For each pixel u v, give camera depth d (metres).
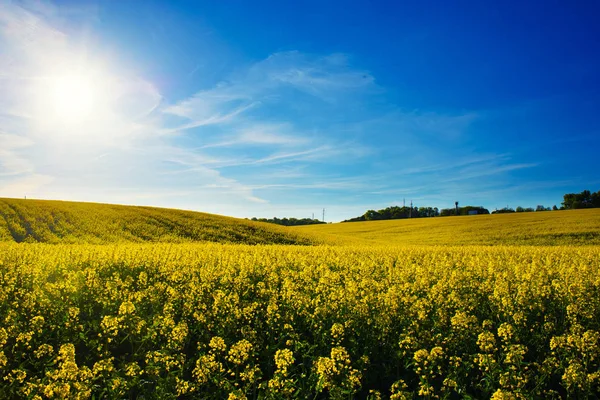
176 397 7.35
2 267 16.27
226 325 10.20
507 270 17.48
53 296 12.70
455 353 8.71
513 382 7.20
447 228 68.31
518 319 9.89
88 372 6.82
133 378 7.72
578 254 24.70
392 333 9.89
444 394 7.23
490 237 52.53
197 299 12.25
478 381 8.06
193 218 57.06
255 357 9.09
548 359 7.75
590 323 10.60
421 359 7.67
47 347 8.29
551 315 11.37
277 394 6.91
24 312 11.12
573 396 7.37
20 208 50.88
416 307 10.83
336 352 7.41
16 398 7.22
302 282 15.00
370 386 8.23
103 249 23.25
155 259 19.36
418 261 22.14
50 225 44.44
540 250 28.47
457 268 19.50
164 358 7.82
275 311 10.66
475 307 12.30
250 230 52.56
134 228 46.53
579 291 12.08
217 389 7.64
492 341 8.21
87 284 13.49
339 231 80.81
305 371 8.39
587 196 120.62
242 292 13.98
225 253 23.02
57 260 18.22
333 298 11.62
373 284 13.48
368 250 29.17
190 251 24.09
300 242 48.41
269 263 18.77
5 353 8.72
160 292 12.96
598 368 8.08
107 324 9.18
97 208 57.59
